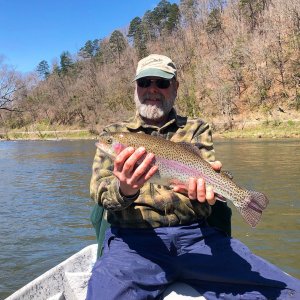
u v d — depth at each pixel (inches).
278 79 796.0
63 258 90.7
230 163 259.1
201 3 1241.4
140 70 48.1
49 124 1218.0
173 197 43.2
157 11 1460.4
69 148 521.3
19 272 83.1
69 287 47.6
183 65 1082.1
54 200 155.7
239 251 43.8
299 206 129.1
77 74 1432.1
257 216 38.0
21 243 101.6
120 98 1133.1
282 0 859.4
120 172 36.1
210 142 48.9
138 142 39.9
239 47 891.4
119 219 43.7
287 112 729.0
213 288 42.6
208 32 1122.0
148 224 43.2
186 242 43.5
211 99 848.3
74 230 112.3
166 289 42.7
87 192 171.2
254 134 621.9
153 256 42.3
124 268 39.9
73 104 1201.4
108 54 1424.7
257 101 786.2
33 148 548.4
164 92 47.6
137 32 1451.8
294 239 96.3
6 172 258.4
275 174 201.3
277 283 40.7
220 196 39.6
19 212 136.2
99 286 38.1
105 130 48.8
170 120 48.5
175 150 39.8
